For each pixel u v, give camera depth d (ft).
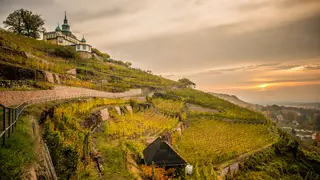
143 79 308.81
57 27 369.71
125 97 197.47
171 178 75.72
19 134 35.91
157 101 212.84
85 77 193.67
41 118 59.98
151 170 73.61
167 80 387.96
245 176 108.47
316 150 199.00
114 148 75.97
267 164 133.18
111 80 230.07
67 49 261.65
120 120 121.70
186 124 184.75
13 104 64.64
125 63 422.00
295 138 231.30
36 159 31.27
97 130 92.12
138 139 103.65
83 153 56.80
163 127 137.59
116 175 59.31
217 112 229.66
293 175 131.44
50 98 88.28
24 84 89.35
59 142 47.50
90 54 338.75
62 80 134.41
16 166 25.99
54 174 36.70
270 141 165.27
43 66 134.10
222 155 120.78
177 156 84.38
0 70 90.12
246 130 183.11
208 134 163.63
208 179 88.79
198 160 109.29
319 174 146.10
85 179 48.55
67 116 71.92
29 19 280.31
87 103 108.17
